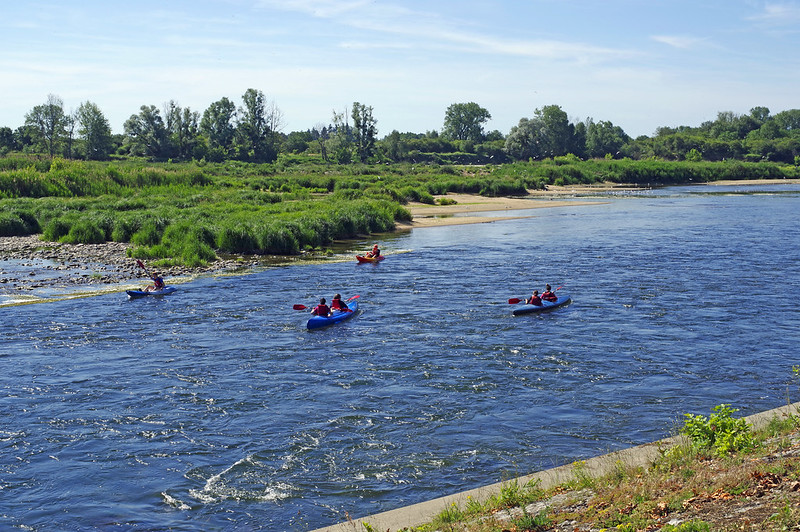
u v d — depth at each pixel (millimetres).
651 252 43750
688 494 9820
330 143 170875
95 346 23500
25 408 17922
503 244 48750
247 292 32469
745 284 32875
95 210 56375
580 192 106062
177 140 153875
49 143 147625
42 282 34375
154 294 31391
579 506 10500
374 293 32094
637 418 16766
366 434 16203
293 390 19203
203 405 18125
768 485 9625
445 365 21234
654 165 138875
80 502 13234
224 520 12555
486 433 16109
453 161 172000
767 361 21016
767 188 116125
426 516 11820
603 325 25750
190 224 47031
